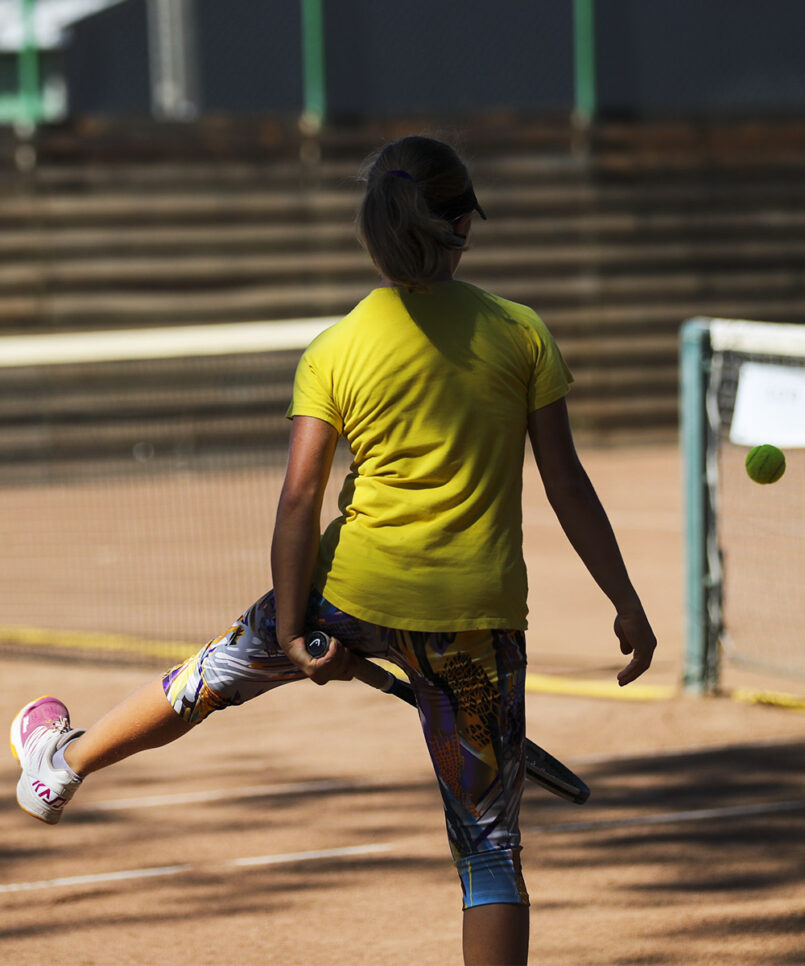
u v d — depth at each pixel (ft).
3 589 110.32
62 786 36.60
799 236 189.06
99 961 43.14
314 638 32.35
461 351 32.68
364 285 174.60
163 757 66.80
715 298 186.60
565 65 181.47
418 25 176.04
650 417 185.47
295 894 48.70
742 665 77.92
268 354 164.96
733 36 187.11
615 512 142.20
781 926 44.93
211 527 135.33
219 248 169.89
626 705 74.90
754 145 186.70
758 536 118.73
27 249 163.32
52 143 163.73
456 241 33.01
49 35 167.32
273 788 61.36
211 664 34.65
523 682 33.76
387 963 42.65
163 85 172.65
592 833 54.44
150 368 163.73
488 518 32.86
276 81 173.27
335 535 33.40
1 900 48.52
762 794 59.16
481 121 177.37
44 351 124.47
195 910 47.37
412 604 32.40
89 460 163.32
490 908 31.99
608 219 181.78
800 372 67.72
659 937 44.16
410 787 61.05
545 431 33.65
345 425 33.19
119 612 101.71
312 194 172.55
